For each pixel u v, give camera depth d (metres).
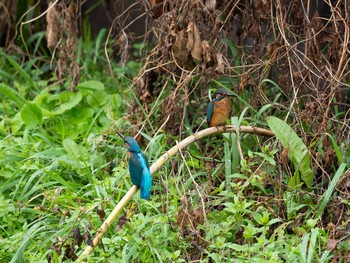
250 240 8.93
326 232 9.41
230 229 9.39
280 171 10.07
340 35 11.17
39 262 8.79
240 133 10.73
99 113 12.23
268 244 8.98
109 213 9.59
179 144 9.80
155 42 12.46
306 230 9.21
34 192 10.65
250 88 11.43
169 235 9.22
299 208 9.55
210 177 10.11
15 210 10.07
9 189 10.88
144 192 8.87
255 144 10.82
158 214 9.58
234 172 10.08
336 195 9.99
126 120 11.52
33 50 16.06
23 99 13.04
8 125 12.61
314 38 10.78
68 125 12.56
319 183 10.35
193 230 9.04
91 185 10.23
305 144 10.36
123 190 9.90
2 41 16.25
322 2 11.88
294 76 10.79
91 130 12.16
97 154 11.15
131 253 8.87
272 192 10.12
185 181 10.39
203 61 10.86
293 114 10.76
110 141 11.34
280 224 9.67
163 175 10.47
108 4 15.85
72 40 12.95
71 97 12.78
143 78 11.41
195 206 9.79
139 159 8.87
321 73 10.44
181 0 10.85
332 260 8.70
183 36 10.72
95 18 17.30
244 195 10.07
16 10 15.80
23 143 11.52
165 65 11.33
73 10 13.03
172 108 10.97
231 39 12.19
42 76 15.39
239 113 11.23
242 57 11.38
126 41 12.04
